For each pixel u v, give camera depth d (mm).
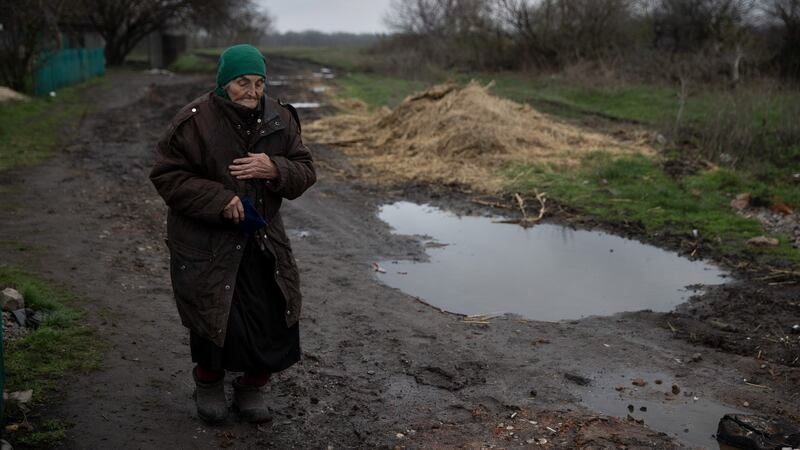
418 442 3891
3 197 8906
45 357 4551
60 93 23172
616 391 4633
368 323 5645
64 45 35031
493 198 10086
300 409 4203
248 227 3465
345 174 11523
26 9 20375
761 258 7402
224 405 3902
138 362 4633
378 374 4750
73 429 3787
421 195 10328
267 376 3883
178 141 3496
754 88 17031
